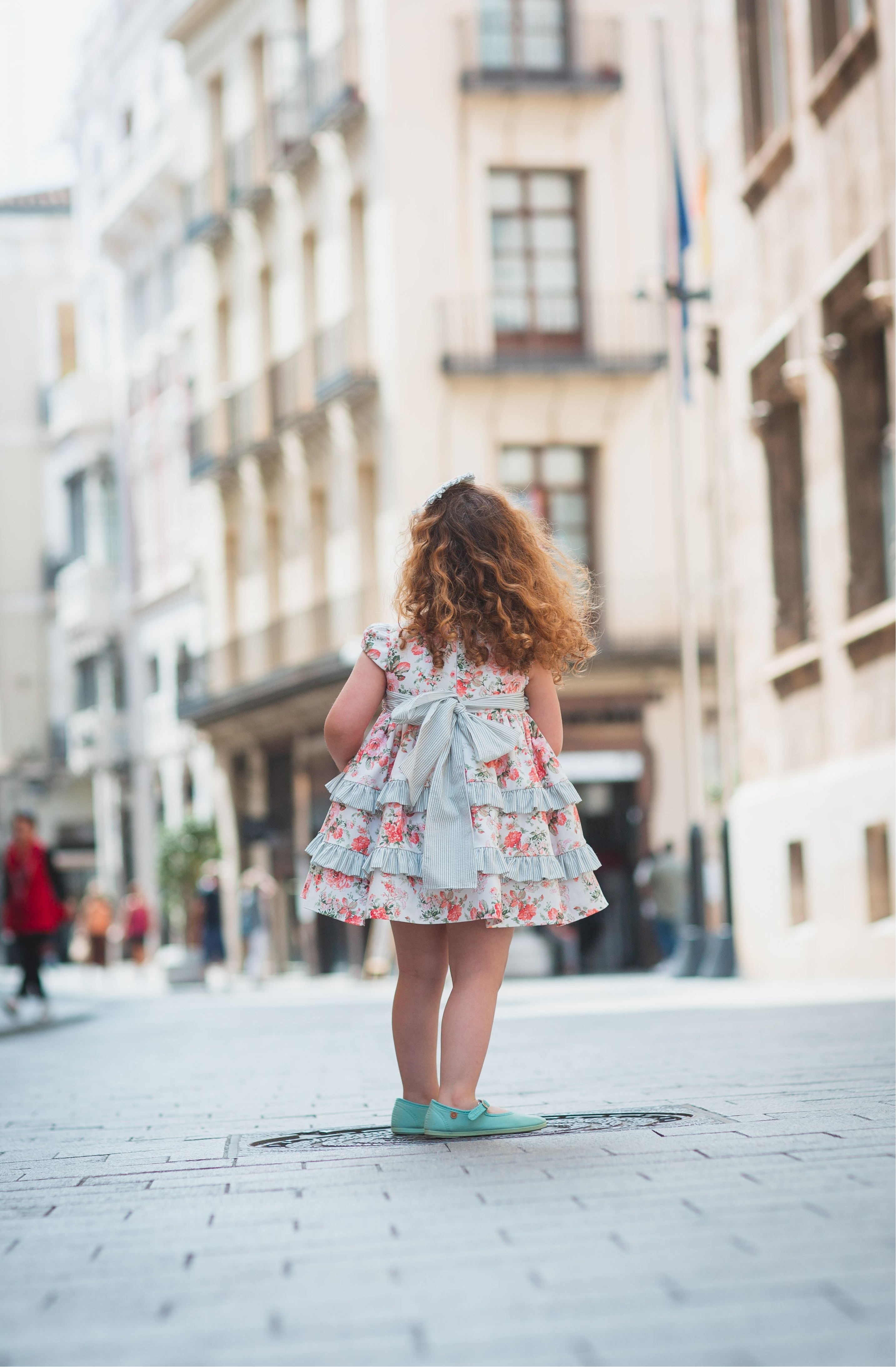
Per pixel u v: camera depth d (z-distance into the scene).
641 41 35.16
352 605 35.72
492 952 5.61
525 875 5.54
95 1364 2.91
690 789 24.50
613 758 33.91
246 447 40.16
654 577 34.44
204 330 43.28
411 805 5.55
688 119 35.28
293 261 38.69
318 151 36.81
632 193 34.94
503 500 5.79
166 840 42.41
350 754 5.76
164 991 33.75
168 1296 3.42
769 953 20.33
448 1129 5.48
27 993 19.00
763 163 20.20
